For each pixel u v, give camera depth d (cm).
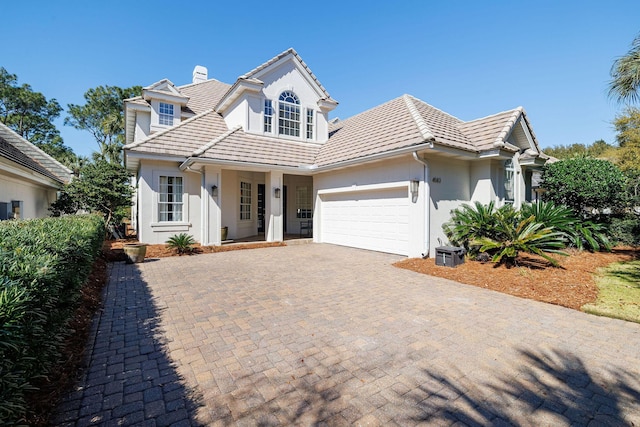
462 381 319
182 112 1775
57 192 1702
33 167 1174
